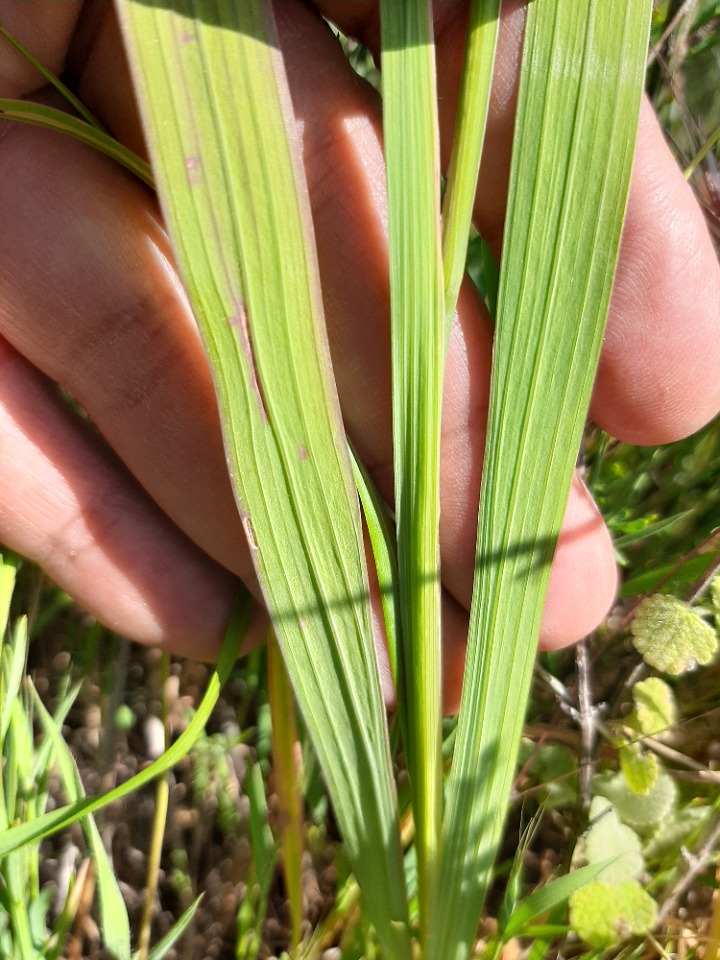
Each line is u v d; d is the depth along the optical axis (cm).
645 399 12
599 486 14
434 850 9
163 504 12
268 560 9
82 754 14
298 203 9
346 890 11
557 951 11
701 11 14
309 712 9
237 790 14
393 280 9
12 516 12
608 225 9
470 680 9
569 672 14
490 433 9
